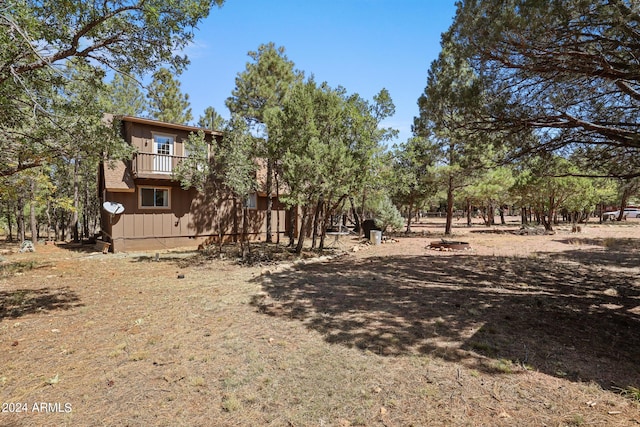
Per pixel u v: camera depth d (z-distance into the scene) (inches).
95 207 867.4
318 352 147.4
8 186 400.8
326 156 385.7
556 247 533.0
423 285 278.4
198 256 464.8
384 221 694.5
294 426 97.6
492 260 408.5
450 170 604.7
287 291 259.0
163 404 109.3
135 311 210.5
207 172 438.0
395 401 109.3
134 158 511.5
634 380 120.4
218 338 164.7
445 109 261.1
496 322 185.2
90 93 240.1
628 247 525.7
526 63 194.7
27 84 204.4
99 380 125.0
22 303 230.4
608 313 200.8
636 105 219.5
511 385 117.9
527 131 239.1
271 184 610.9
